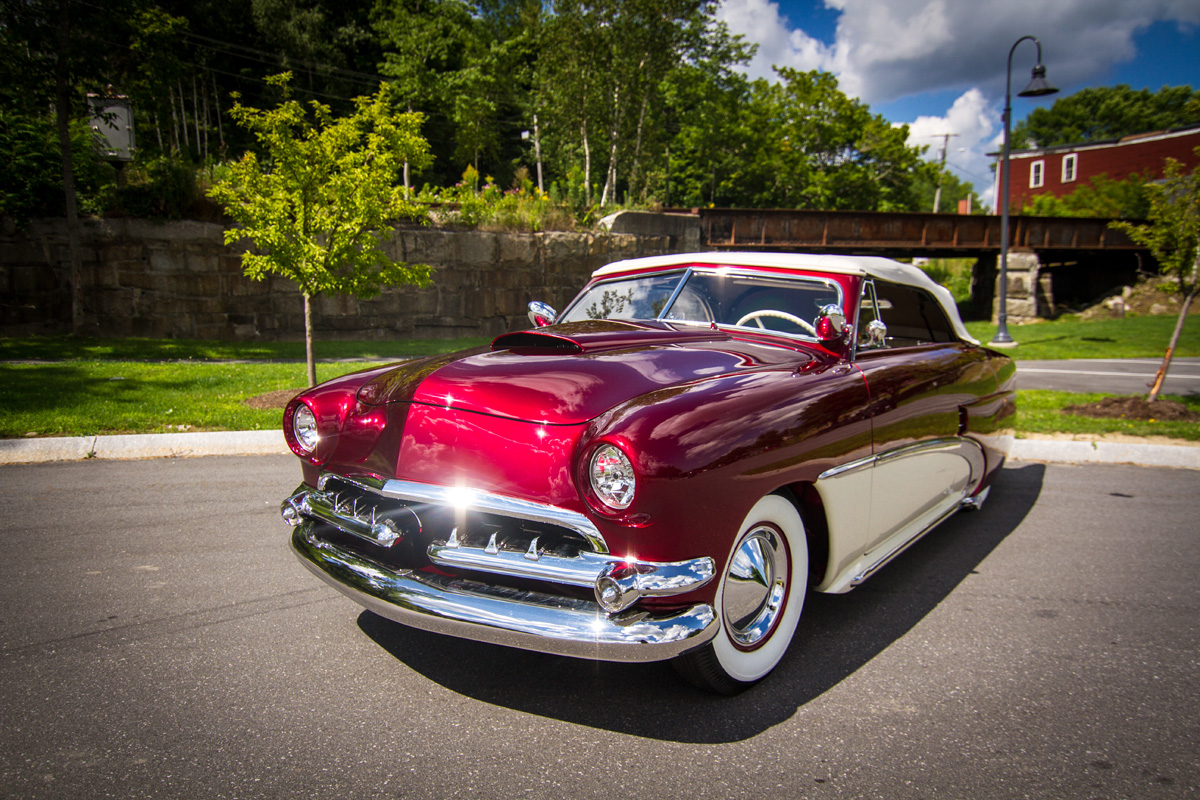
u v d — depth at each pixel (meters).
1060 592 3.15
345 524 2.25
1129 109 75.06
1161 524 4.19
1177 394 9.64
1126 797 1.74
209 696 2.16
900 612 2.92
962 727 2.07
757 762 1.88
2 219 15.01
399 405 2.24
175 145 23.31
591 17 28.83
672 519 1.83
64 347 12.70
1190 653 2.55
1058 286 33.19
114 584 2.98
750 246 24.45
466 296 19.47
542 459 1.94
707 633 1.87
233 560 3.28
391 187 7.68
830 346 2.73
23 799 1.66
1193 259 7.61
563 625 1.82
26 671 2.28
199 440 5.52
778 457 2.11
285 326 17.52
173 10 31.78
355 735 1.97
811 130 45.06
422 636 2.60
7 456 5.11
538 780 1.78
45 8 13.70
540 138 37.66
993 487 5.07
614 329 2.71
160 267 16.28
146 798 1.67
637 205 25.02
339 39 37.72
